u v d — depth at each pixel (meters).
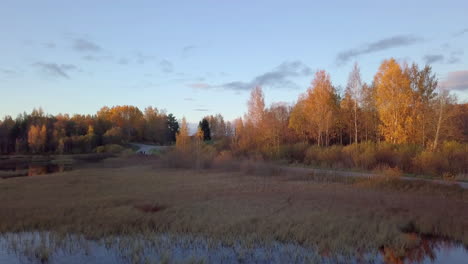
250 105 43.50
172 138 115.19
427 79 31.30
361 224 10.77
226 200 14.86
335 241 9.26
